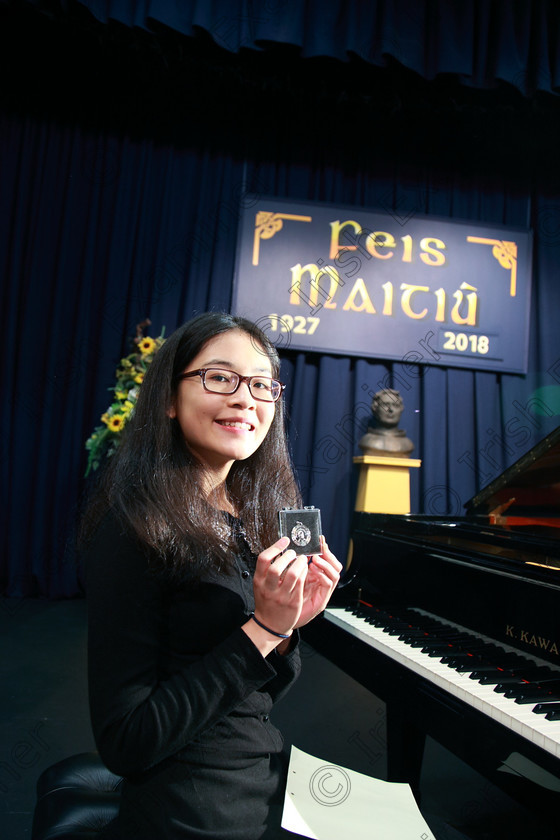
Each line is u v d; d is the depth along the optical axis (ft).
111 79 14.56
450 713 3.63
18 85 14.62
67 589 13.57
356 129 15.48
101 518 2.74
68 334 14.35
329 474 14.57
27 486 13.91
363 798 2.94
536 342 15.48
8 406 13.96
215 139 15.15
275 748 2.87
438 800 5.99
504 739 3.17
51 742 7.05
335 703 8.66
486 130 15.40
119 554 2.49
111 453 10.87
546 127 15.15
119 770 2.38
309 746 7.21
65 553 13.58
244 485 3.43
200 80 14.38
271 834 2.60
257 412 2.90
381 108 14.88
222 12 12.78
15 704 8.05
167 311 14.58
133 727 2.32
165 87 14.73
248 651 2.42
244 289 14.58
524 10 13.55
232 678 2.40
